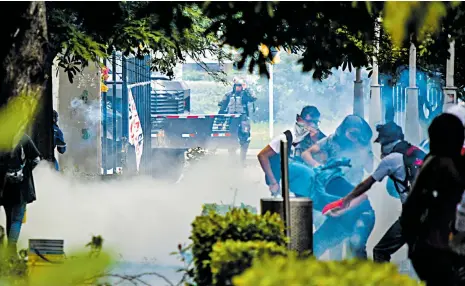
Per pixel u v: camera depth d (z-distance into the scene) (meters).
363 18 23.73
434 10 15.79
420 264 20.11
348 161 30.03
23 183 32.38
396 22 15.65
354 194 28.48
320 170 30.05
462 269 19.84
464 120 26.27
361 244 29.33
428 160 20.14
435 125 20.03
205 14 24.47
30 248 18.06
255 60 25.97
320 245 29.41
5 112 14.00
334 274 13.20
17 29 19.47
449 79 48.09
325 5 24.09
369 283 12.83
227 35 25.06
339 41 26.09
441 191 19.92
